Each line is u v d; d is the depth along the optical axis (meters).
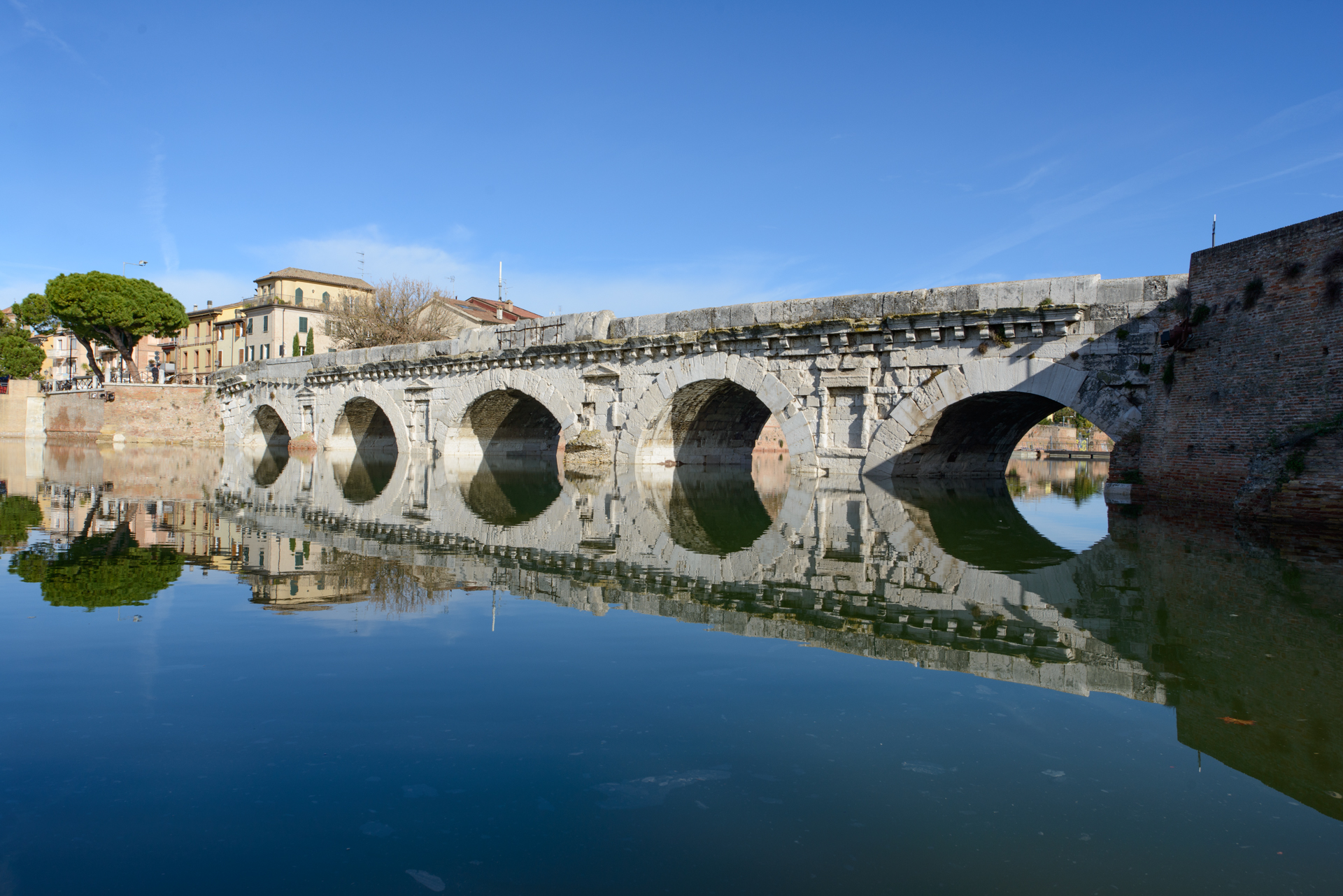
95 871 3.35
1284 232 14.32
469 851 3.56
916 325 21.11
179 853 3.51
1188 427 16.47
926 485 23.98
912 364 21.45
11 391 65.06
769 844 3.65
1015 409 23.88
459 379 34.53
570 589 8.59
